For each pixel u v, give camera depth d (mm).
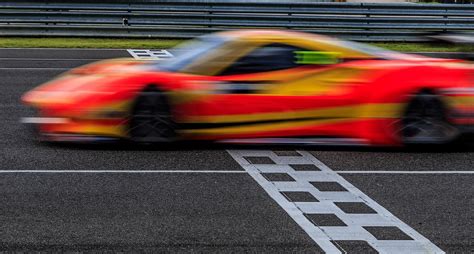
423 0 32250
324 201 6137
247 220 5570
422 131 8125
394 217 5711
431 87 8055
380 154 8031
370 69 8070
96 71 8578
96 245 4965
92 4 20062
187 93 7887
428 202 6176
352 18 20078
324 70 8016
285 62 8023
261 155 7852
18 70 14609
